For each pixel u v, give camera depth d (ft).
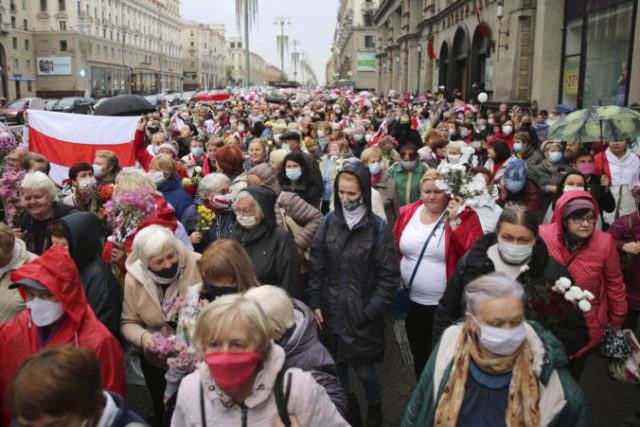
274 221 12.90
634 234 13.91
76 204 16.58
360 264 11.85
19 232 14.80
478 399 7.57
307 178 18.61
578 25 55.01
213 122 58.13
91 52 265.13
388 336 18.21
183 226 16.33
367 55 279.69
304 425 6.83
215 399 6.75
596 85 51.47
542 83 59.26
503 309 7.06
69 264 9.09
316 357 8.60
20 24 237.86
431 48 105.19
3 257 11.00
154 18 374.63
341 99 104.68
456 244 12.98
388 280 11.89
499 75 67.72
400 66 172.45
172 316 11.31
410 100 106.32
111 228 13.80
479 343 7.66
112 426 6.48
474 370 7.66
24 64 242.37
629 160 21.61
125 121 26.68
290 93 150.20
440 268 13.25
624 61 46.65
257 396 6.75
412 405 8.24
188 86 452.35
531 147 27.63
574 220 11.08
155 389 12.45
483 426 7.50
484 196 14.46
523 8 61.62
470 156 23.58
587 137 18.34
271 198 12.84
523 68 62.95
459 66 99.60
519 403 7.29
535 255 9.88
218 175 16.20
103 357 9.36
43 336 9.45
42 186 14.42
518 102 62.39
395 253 12.09
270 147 33.42
